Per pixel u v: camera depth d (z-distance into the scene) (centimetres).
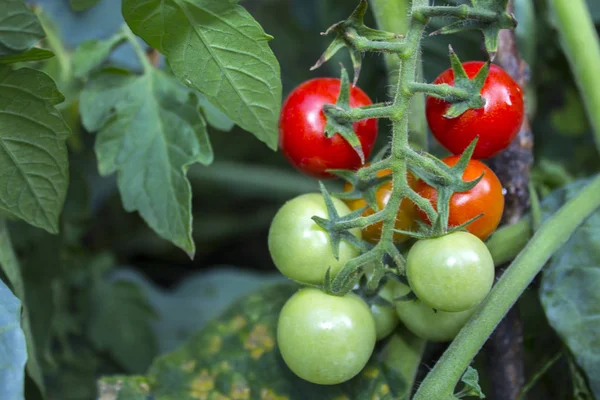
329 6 63
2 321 36
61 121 38
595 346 41
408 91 36
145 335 65
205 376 44
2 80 37
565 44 46
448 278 36
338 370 38
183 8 37
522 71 45
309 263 38
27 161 39
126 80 45
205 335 45
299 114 39
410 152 36
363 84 59
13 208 41
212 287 76
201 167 82
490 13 36
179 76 39
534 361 48
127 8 37
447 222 37
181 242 43
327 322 38
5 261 44
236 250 94
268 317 45
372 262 39
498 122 38
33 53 38
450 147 39
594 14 57
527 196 44
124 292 65
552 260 43
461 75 37
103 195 74
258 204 92
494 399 45
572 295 42
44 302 52
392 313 41
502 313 39
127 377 44
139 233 87
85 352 64
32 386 43
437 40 55
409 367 42
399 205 37
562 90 61
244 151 87
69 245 64
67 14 55
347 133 38
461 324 40
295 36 89
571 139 66
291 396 43
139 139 43
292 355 38
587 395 43
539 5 55
